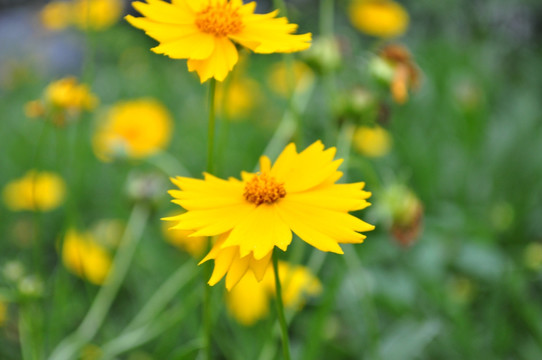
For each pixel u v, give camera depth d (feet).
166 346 1.76
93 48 1.74
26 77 5.18
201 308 1.96
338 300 1.97
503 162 3.11
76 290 2.20
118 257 1.81
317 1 5.46
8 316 2.00
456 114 3.48
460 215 2.49
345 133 1.83
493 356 1.96
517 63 4.92
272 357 1.71
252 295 1.82
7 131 3.91
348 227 1.26
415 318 1.94
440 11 5.21
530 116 3.39
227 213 1.28
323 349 1.90
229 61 1.32
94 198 2.89
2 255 2.59
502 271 2.17
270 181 1.30
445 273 2.20
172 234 2.16
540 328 1.96
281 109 4.01
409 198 1.76
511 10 5.32
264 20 1.37
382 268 2.16
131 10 5.43
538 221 2.66
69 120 1.78
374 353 1.72
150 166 2.62
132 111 2.12
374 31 4.51
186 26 1.34
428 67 4.47
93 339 1.97
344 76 3.10
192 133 3.48
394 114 3.16
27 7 7.04
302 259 2.17
